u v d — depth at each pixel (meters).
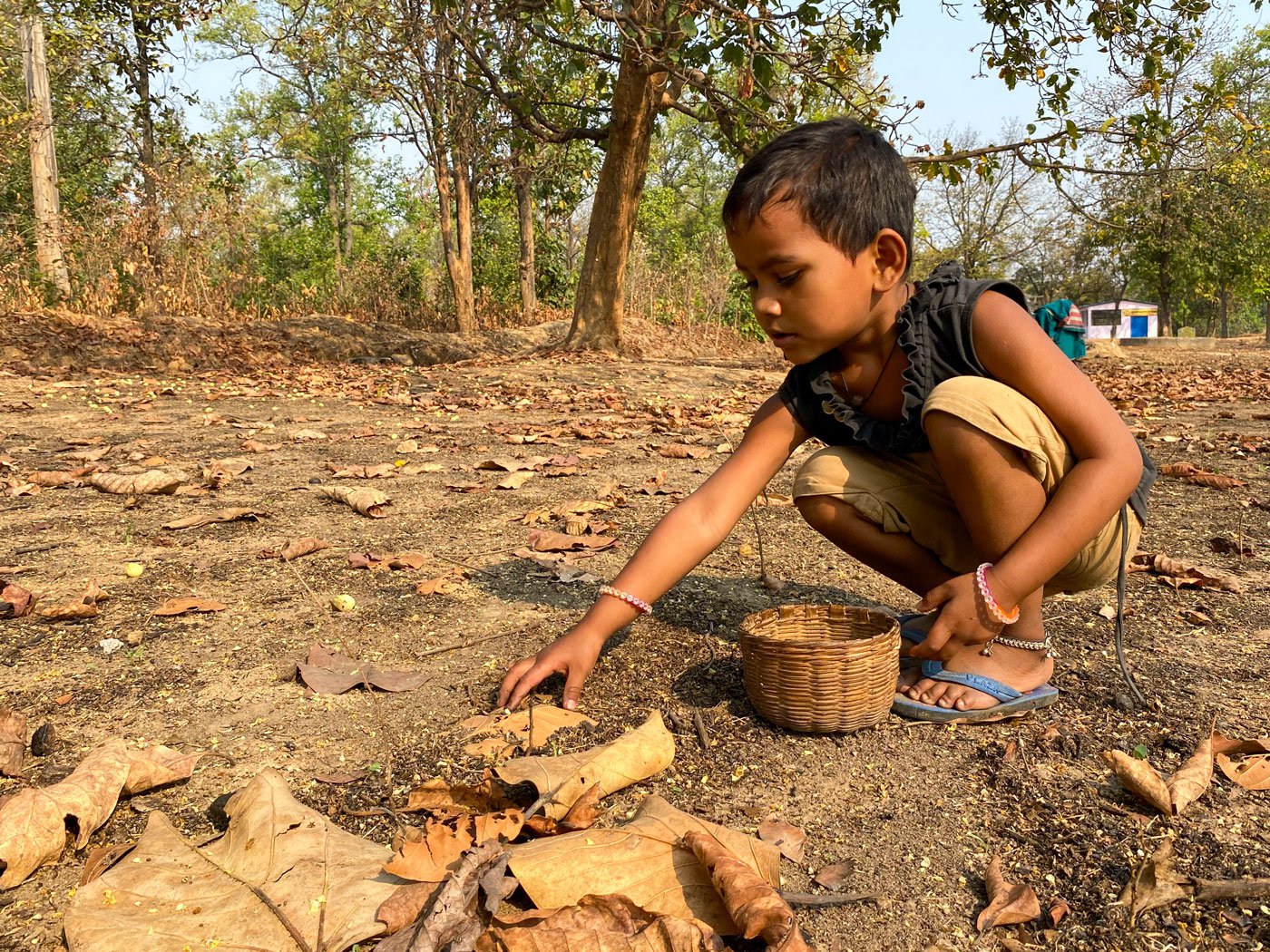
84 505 3.56
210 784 1.59
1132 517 1.85
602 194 11.98
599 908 1.17
